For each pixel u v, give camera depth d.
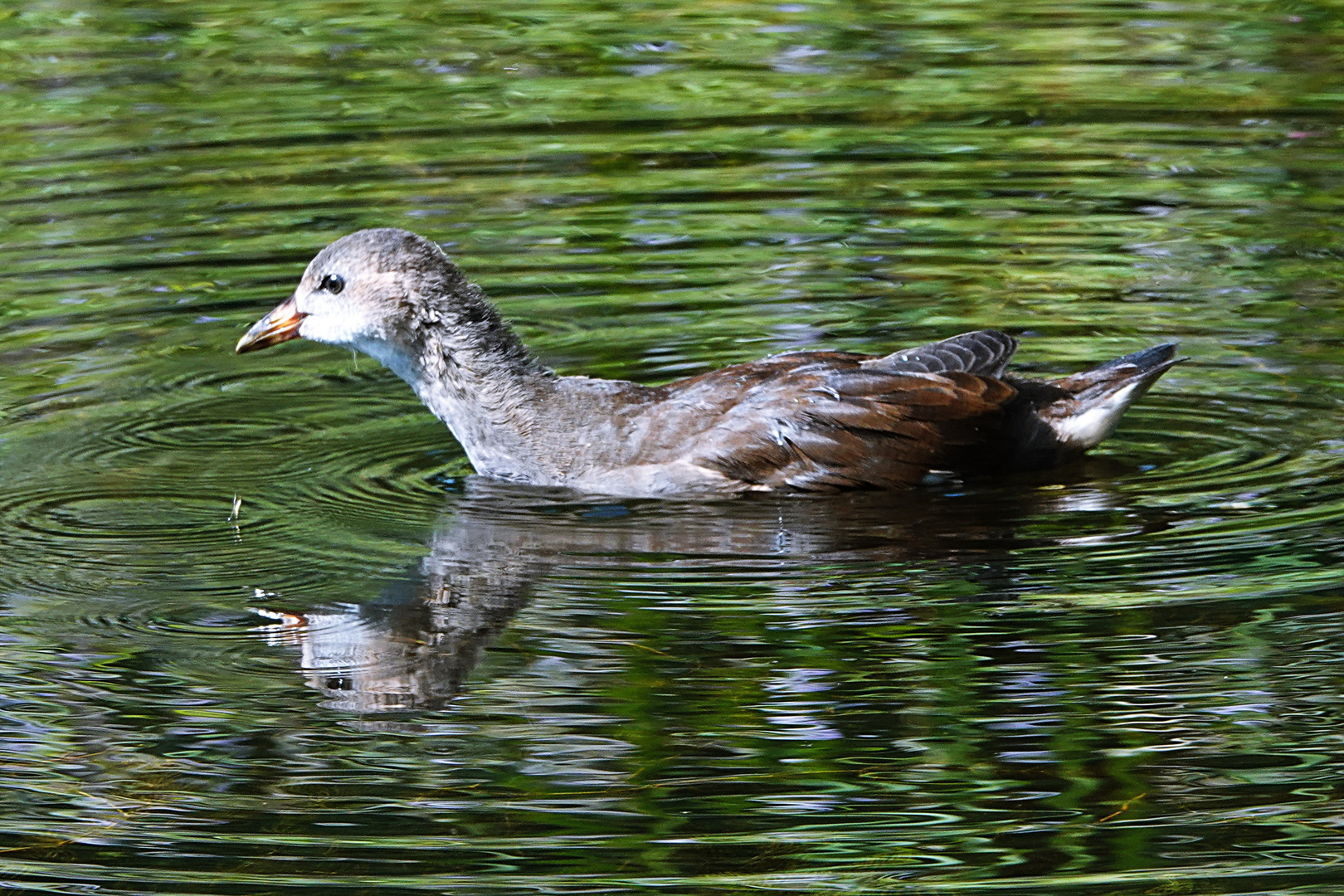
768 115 18.86
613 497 11.84
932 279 15.27
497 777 8.51
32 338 14.38
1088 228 16.14
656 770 8.51
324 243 16.00
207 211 16.69
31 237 16.14
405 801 8.35
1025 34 21.03
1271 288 14.89
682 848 7.99
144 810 8.33
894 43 20.91
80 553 11.01
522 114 19.00
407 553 10.95
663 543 11.00
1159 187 16.89
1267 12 21.48
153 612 10.20
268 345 12.55
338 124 18.75
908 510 11.44
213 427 13.09
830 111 18.94
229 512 11.63
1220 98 18.91
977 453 11.82
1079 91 19.23
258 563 10.83
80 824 8.21
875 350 13.93
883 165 17.67
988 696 9.03
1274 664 9.24
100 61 20.38
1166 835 7.98
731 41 21.06
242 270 15.57
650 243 16.11
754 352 13.98
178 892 7.77
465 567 10.70
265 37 21.27
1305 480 11.73
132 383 13.73
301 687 9.35
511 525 11.35
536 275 15.47
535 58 20.56
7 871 7.88
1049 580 10.30
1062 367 13.62
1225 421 12.77
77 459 12.48
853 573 10.47
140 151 18.02
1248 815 8.10
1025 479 11.94
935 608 9.97
